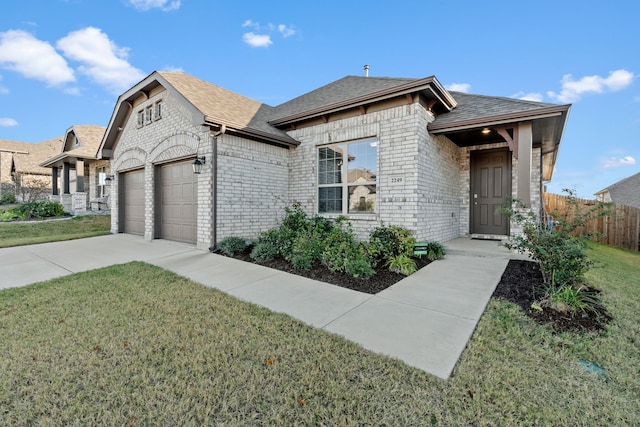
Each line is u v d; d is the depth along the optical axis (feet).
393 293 13.84
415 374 7.70
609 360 8.44
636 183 75.31
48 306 12.19
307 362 8.26
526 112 19.12
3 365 8.02
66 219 43.39
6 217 41.19
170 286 14.83
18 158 76.33
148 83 28.02
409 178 21.65
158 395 6.93
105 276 16.46
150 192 28.99
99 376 7.63
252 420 6.26
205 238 23.17
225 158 23.49
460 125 21.36
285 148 28.91
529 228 13.62
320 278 16.22
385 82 28.22
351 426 6.09
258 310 11.85
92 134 56.18
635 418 6.34
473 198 28.30
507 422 6.18
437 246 20.79
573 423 6.20
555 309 11.51
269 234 21.81
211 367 7.97
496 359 8.41
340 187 25.90
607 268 19.61
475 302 12.60
